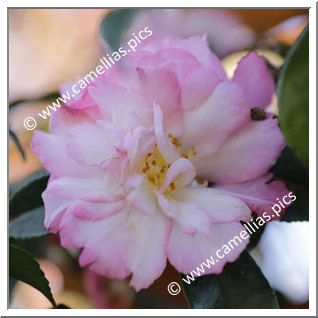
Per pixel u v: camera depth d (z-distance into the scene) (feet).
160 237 0.82
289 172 0.87
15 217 0.91
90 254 0.81
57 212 0.82
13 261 0.89
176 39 0.87
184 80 0.83
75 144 0.81
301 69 0.78
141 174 0.83
